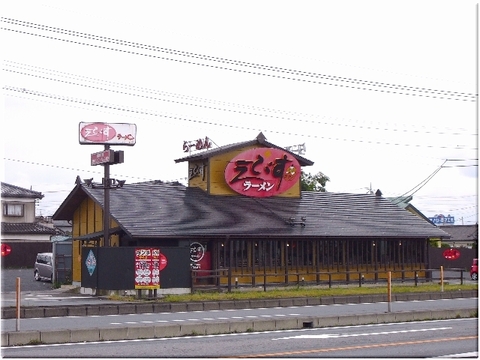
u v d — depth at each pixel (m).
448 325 17.61
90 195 33.44
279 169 37.47
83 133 30.11
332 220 37.69
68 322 18.19
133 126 30.78
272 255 34.47
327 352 12.76
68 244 37.94
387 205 42.31
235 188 36.19
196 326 15.72
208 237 32.03
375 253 37.88
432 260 51.03
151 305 22.34
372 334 15.64
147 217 32.47
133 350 13.10
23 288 35.53
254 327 16.52
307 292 29.78
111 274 27.47
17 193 57.50
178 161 38.16
